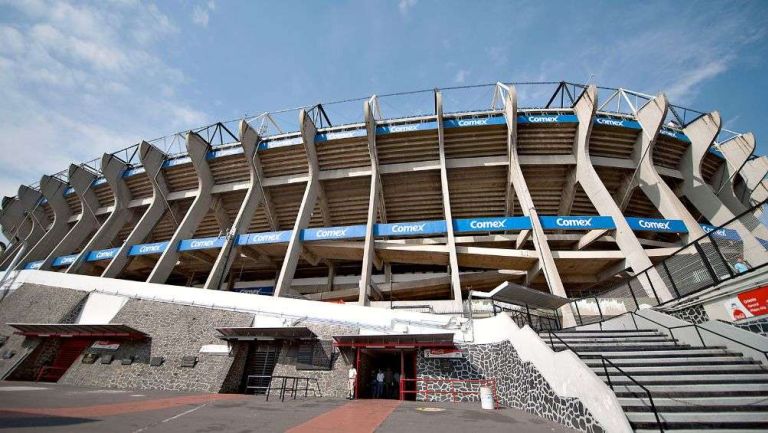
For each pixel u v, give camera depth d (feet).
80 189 97.81
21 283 71.26
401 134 78.28
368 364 46.32
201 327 51.62
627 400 18.30
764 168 94.99
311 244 71.61
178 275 103.65
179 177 92.27
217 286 65.62
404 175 80.89
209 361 46.62
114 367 48.29
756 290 26.20
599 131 74.43
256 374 46.42
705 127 74.33
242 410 25.23
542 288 77.51
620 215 61.16
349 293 77.05
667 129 77.30
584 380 18.92
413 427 19.39
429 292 83.61
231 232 71.97
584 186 70.85
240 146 86.48
